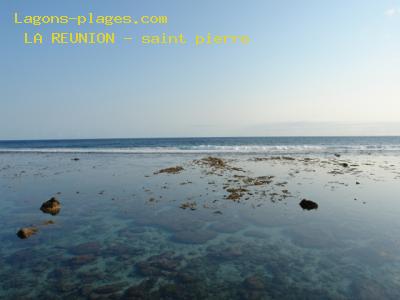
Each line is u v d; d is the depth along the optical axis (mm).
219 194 17422
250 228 11984
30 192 18922
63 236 11328
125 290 7551
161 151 49438
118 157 40469
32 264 9031
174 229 11984
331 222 12562
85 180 22766
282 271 8516
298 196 16828
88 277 8242
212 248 10125
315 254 9594
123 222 12898
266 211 14156
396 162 32062
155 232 11680
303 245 10297
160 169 27859
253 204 15312
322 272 8438
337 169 26781
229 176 23125
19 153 50688
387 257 9289
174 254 9703
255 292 7441
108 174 25391
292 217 13266
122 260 9281
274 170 26188
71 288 7680
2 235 11406
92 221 13055
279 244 10406
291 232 11508
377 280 7949
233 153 44688
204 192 17984
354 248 9984
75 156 43156
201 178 22500
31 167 31062
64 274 8422
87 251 9953
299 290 7523
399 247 10008
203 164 30422
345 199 16203
